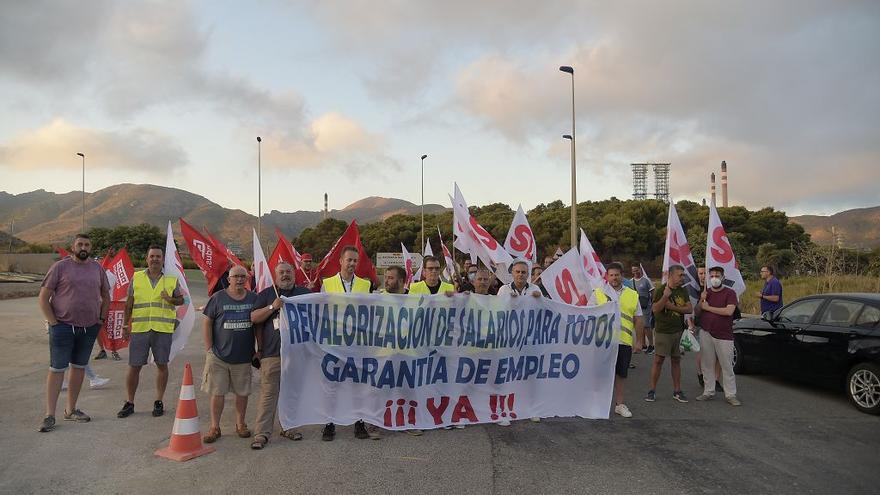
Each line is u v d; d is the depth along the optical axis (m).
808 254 29.52
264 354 6.06
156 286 6.91
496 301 6.94
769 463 5.51
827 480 5.09
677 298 7.87
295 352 6.14
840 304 8.30
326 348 6.29
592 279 8.50
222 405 6.06
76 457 5.42
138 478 4.93
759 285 28.69
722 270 8.02
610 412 7.42
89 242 6.54
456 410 6.73
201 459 5.45
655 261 57.88
